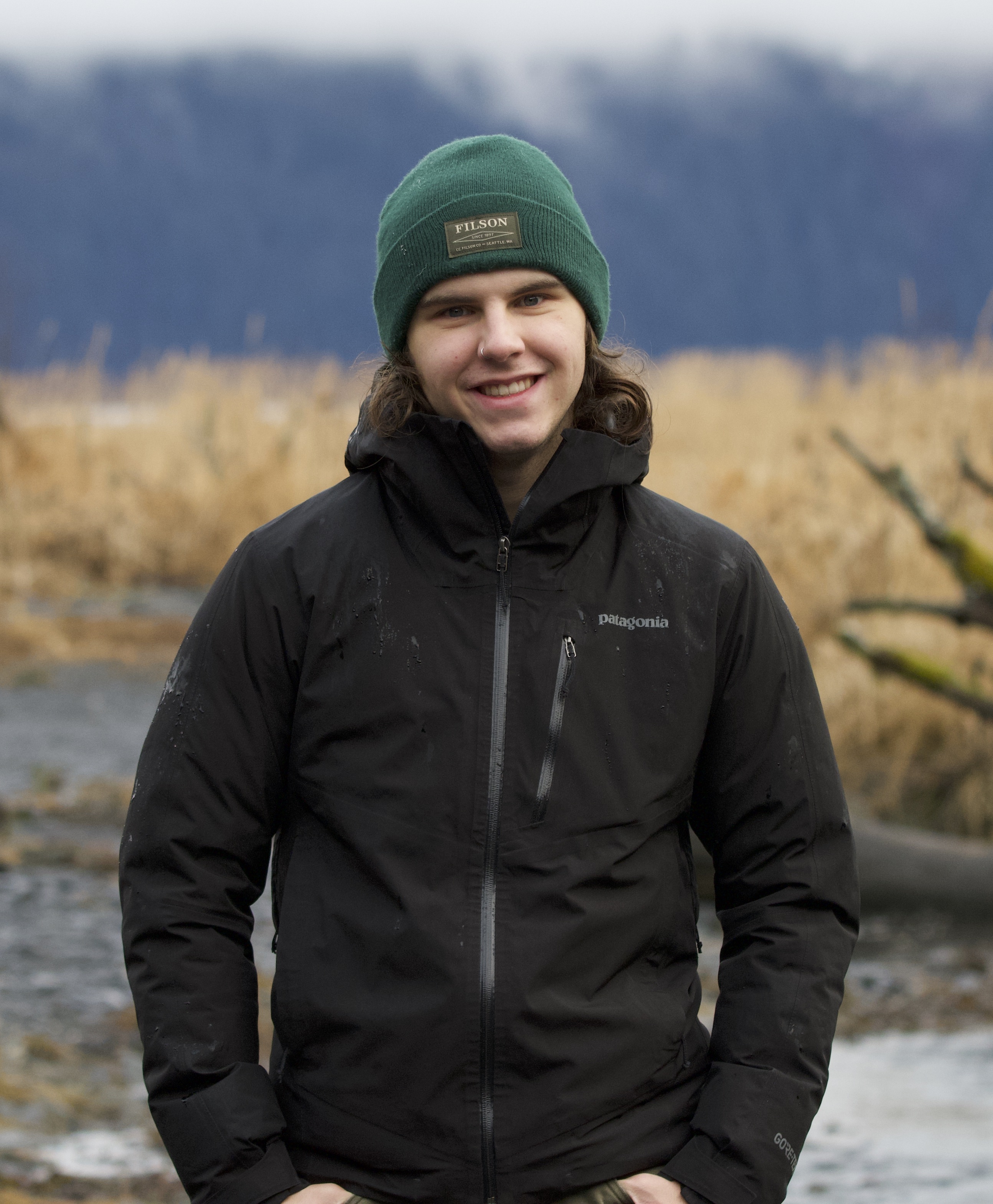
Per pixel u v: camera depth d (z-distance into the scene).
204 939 3.50
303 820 3.59
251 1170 3.34
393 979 3.37
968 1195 5.79
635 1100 3.43
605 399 3.90
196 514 23.20
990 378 17.34
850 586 14.35
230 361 27.47
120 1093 6.73
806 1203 5.75
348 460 3.77
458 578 3.58
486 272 3.61
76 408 26.52
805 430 19.59
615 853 3.47
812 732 3.69
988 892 10.09
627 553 3.69
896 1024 8.29
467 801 3.44
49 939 8.61
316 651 3.56
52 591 21.31
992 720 11.77
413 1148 3.32
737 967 3.60
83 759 13.50
